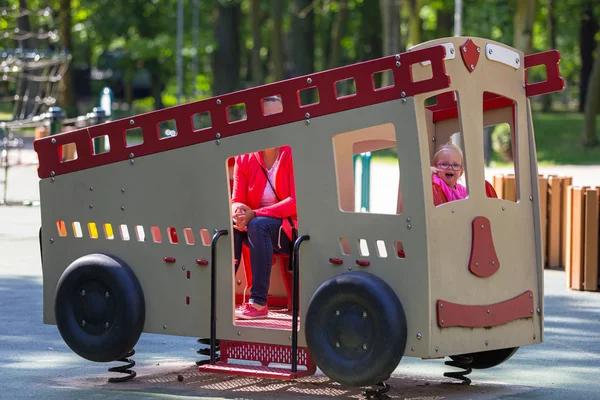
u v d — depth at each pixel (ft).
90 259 26.11
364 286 23.09
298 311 25.72
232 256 25.23
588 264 42.70
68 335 26.25
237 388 25.98
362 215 23.63
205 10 191.83
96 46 197.36
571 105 263.08
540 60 25.52
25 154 108.88
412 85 22.94
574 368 29.53
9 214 64.95
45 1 173.78
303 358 24.77
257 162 26.73
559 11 179.11
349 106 23.63
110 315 25.91
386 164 103.30
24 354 30.73
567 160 114.52
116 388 26.04
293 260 24.13
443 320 23.36
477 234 24.14
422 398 25.16
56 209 26.99
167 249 25.88
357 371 23.26
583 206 42.65
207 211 25.40
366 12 177.47
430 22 168.66
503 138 104.94
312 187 24.13
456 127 27.86
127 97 226.17
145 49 183.21
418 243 23.09
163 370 28.35
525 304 25.52
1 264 47.75
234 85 177.17
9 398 24.85
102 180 26.45
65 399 24.71
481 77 24.48
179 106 25.52
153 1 184.65
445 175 25.89
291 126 24.30
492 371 29.04
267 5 175.11
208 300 25.54
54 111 67.10
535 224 25.75
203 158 25.34
